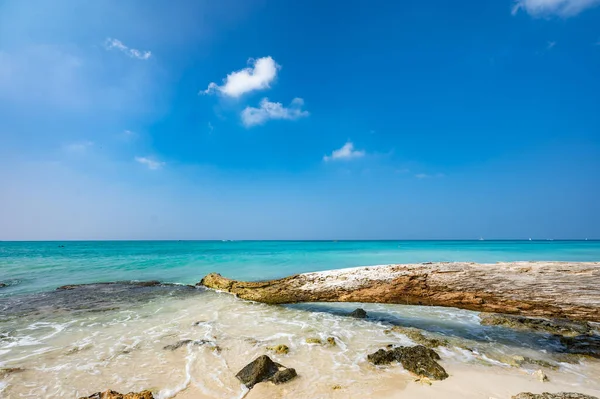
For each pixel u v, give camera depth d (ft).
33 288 49.26
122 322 30.14
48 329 27.84
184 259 101.19
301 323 30.22
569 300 22.89
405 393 16.58
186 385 17.53
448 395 16.38
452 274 27.25
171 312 34.04
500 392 16.78
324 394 16.46
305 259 103.45
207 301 39.22
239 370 19.47
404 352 21.24
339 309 36.11
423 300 27.35
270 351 22.62
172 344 23.98
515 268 25.99
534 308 23.84
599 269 23.76
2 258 105.81
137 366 19.95
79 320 30.81
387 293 28.76
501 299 24.86
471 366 20.33
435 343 24.31
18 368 19.40
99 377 18.35
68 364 20.17
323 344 24.21
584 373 19.44
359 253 139.64
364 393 16.56
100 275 63.93
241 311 34.53
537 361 21.13
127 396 15.35
